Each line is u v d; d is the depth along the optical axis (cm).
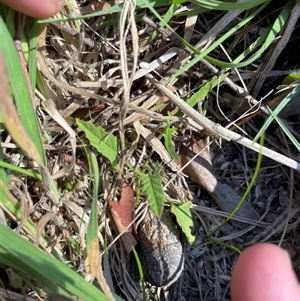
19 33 6
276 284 5
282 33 7
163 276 7
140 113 7
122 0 7
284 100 7
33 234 7
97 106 7
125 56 6
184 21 8
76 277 6
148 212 7
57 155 7
